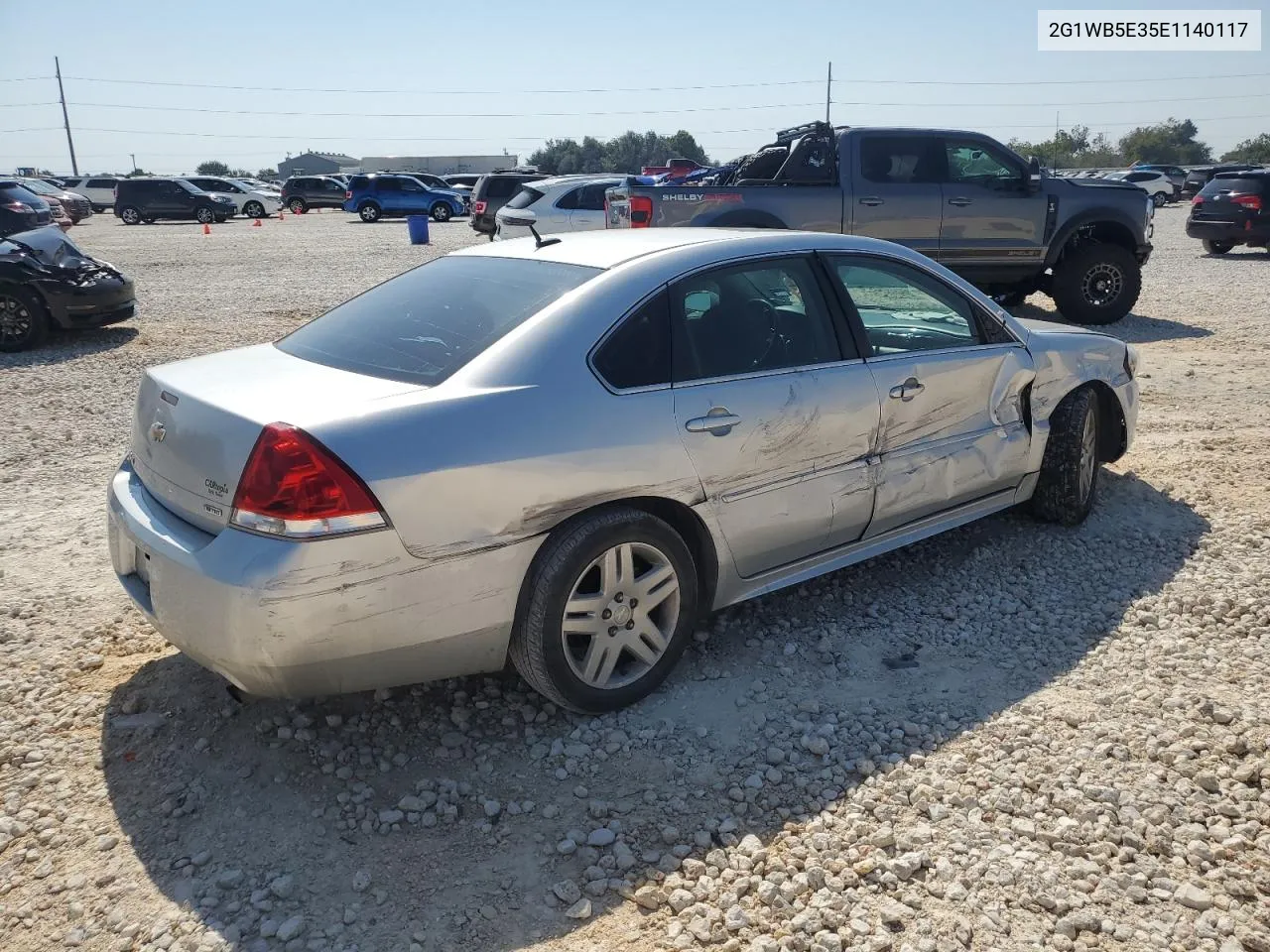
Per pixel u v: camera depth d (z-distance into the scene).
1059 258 11.87
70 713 3.56
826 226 10.72
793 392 3.82
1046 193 11.26
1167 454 6.43
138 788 3.17
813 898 2.66
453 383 3.21
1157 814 2.91
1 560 4.88
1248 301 13.59
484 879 2.78
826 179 10.94
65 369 9.93
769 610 4.36
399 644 3.06
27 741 3.40
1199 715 3.42
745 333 3.81
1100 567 4.71
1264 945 2.46
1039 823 2.92
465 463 3.05
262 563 2.84
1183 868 2.74
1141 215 11.56
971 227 11.09
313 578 2.86
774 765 3.26
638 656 3.57
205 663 3.09
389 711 3.58
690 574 3.62
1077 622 4.19
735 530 3.73
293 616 2.86
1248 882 2.66
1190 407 7.75
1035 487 5.07
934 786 3.10
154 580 3.13
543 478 3.19
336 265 20.30
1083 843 2.83
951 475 4.47
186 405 3.21
